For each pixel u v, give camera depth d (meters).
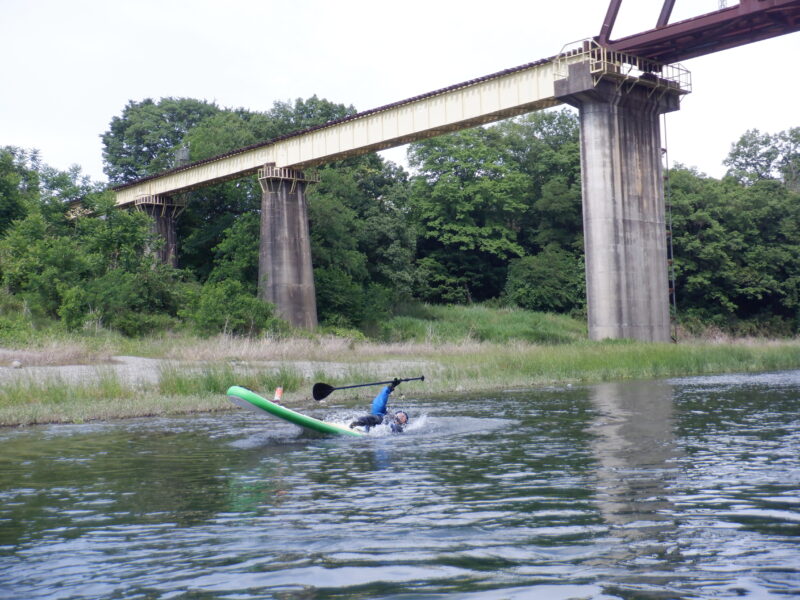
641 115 42.78
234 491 7.57
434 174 70.81
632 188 41.97
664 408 15.16
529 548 5.24
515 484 7.59
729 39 39.56
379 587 4.46
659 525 5.82
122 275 42.41
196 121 74.00
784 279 65.88
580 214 71.38
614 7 40.34
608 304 40.50
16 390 16.92
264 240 50.25
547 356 27.52
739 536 5.48
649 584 4.43
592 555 5.05
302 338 37.03
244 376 20.22
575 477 7.91
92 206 48.47
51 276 38.25
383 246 60.16
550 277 67.12
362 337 48.12
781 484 7.38
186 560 5.13
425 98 43.84
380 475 8.32
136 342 31.17
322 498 7.12
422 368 24.92
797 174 75.12
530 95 40.88
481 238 68.81
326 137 48.00
